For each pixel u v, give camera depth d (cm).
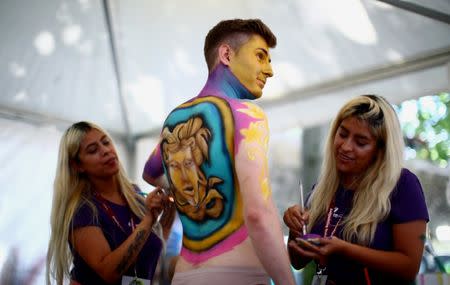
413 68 430
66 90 502
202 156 220
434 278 259
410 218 234
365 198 239
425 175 637
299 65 472
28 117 491
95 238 278
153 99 535
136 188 319
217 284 208
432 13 385
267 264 200
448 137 800
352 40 435
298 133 1032
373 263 227
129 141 556
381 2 396
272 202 207
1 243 463
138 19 470
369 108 244
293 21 443
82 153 294
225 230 214
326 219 250
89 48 486
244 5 445
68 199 290
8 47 452
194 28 473
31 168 488
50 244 292
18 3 429
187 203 223
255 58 235
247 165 207
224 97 227
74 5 452
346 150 243
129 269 286
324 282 241
